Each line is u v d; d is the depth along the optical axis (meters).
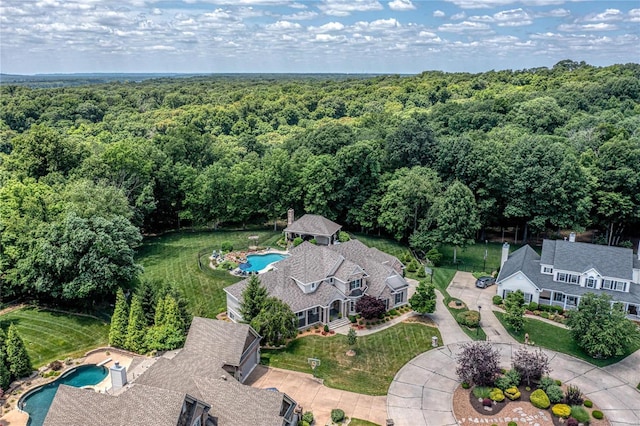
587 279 57.62
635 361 47.38
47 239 52.84
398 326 54.03
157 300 50.66
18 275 54.00
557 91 135.38
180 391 34.06
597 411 38.97
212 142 105.81
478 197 82.12
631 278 55.41
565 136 101.38
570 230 88.94
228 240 81.88
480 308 55.47
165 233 87.38
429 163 87.50
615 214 77.31
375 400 40.84
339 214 89.38
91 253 52.78
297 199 87.06
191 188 86.62
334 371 44.97
